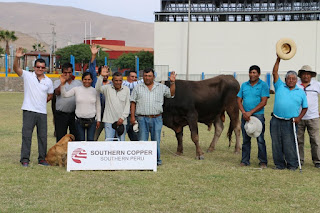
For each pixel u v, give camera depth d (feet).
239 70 192.54
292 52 28.37
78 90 28.40
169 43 193.36
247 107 29.14
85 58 244.42
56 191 21.99
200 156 31.99
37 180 24.20
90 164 26.91
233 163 30.42
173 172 26.89
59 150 27.73
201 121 34.32
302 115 27.81
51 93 28.55
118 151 27.14
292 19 189.67
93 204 19.97
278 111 27.94
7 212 18.65
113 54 325.01
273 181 24.85
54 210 19.04
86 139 29.66
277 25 189.37
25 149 27.61
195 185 23.68
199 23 192.34
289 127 27.86
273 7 190.08
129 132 32.04
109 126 28.37
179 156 33.14
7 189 22.27
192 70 194.08
